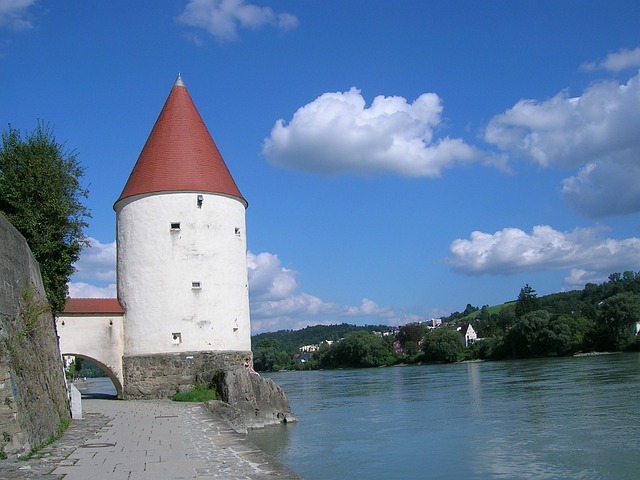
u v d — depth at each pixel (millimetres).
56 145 27609
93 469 12023
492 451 22453
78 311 32812
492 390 46812
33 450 13961
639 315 95438
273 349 151500
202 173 33906
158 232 33094
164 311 32531
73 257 27578
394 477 19094
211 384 31500
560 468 19328
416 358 117875
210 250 33344
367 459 21938
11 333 14617
